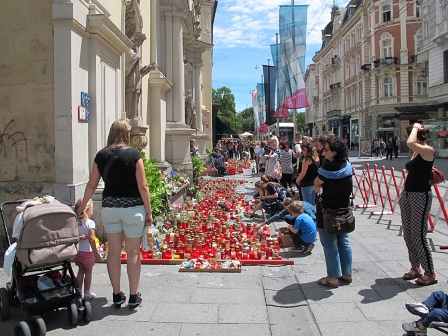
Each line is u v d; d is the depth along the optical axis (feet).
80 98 18.66
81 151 18.79
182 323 12.37
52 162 18.17
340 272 15.58
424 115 110.22
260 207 28.89
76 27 18.17
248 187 47.75
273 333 11.76
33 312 11.95
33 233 11.66
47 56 18.10
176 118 41.70
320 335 11.66
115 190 13.00
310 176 25.30
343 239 15.72
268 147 35.96
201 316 12.84
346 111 181.68
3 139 18.43
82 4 18.63
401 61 137.39
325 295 14.55
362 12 153.89
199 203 33.19
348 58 176.65
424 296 14.32
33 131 18.26
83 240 13.78
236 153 107.04
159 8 40.14
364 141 118.11
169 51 41.60
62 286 12.63
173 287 15.37
